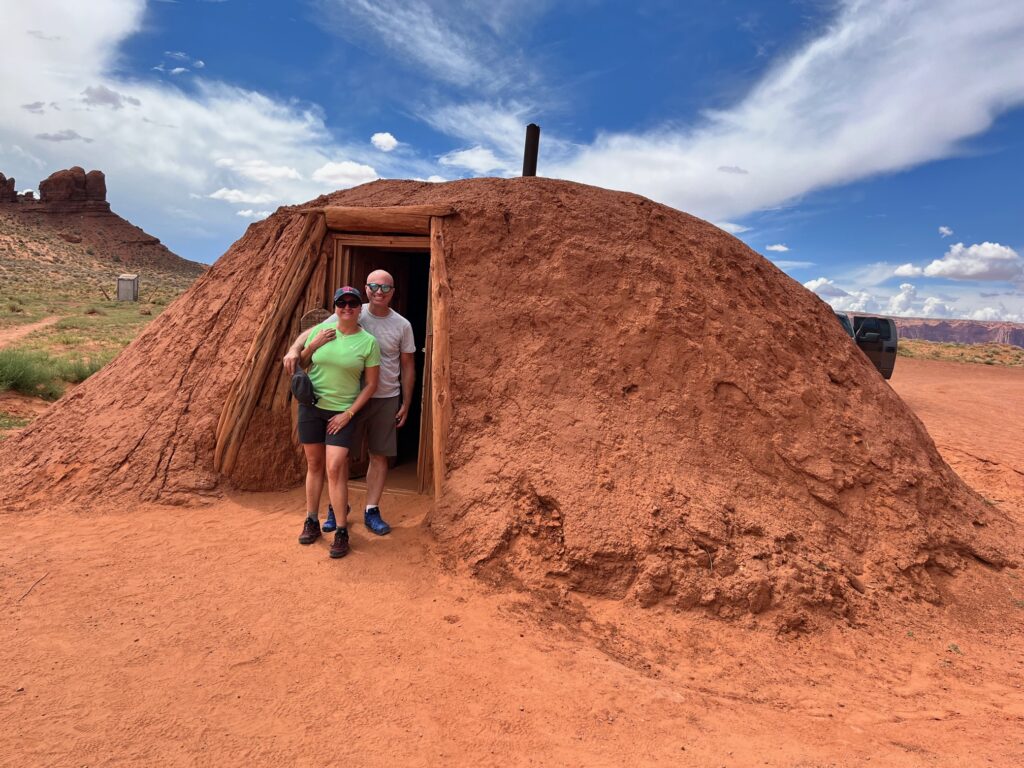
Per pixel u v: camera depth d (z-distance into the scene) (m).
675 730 2.92
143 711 2.74
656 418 4.88
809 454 4.97
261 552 4.34
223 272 6.58
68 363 13.64
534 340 5.14
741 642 3.81
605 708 3.04
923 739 2.97
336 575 4.09
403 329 4.73
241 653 3.23
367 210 5.60
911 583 4.51
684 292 5.45
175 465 5.19
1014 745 2.93
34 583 3.79
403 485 5.63
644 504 4.35
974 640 4.13
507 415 4.87
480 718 2.89
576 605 4.00
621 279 5.39
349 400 4.40
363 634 3.49
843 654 3.81
